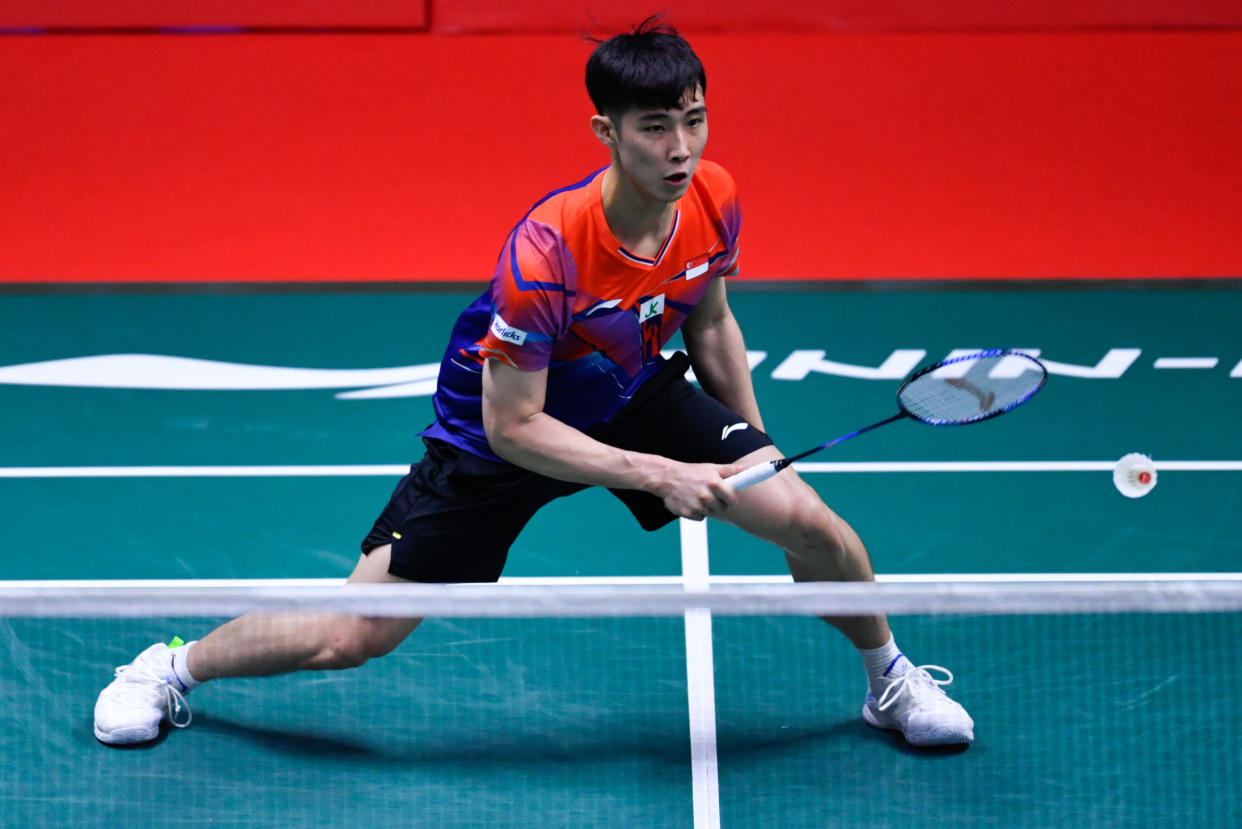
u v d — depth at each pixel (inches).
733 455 498.3
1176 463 754.8
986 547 687.7
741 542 694.5
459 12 1348.4
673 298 484.1
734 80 1258.0
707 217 473.4
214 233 1023.0
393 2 1339.8
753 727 549.6
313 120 1196.5
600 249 446.9
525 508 501.4
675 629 609.9
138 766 525.7
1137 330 891.4
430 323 906.1
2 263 973.2
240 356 864.9
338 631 500.4
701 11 1348.4
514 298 436.5
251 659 514.0
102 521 706.2
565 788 515.2
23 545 686.5
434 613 423.8
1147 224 1031.0
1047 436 781.9
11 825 492.7
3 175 1095.6
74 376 838.5
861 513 715.4
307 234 1024.2
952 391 470.0
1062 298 930.7
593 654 593.3
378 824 495.8
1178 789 510.6
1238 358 858.8
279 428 789.2
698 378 547.8
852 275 962.7
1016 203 1063.0
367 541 515.2
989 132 1170.6
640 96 406.9
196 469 752.3
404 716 555.2
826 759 530.9
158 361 857.5
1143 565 671.1
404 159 1138.0
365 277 966.4
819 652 595.5
